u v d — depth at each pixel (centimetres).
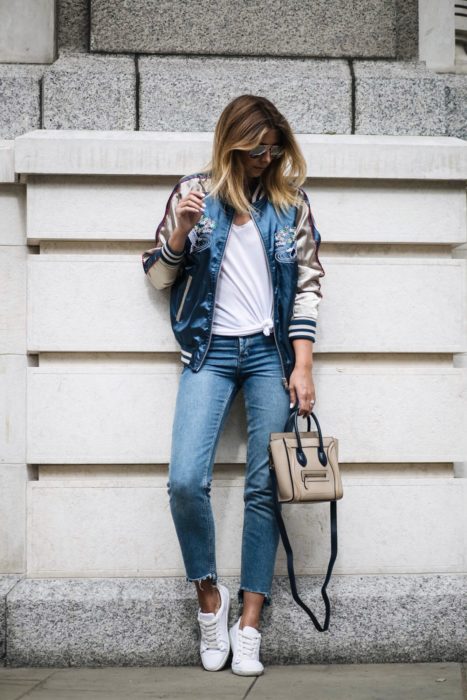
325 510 369
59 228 364
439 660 356
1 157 365
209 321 332
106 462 363
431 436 371
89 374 364
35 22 402
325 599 333
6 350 371
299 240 338
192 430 328
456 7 436
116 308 364
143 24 396
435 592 359
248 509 338
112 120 386
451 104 411
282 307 333
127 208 365
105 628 350
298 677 329
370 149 364
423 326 372
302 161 334
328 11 402
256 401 335
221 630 338
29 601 350
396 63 407
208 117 388
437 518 371
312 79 393
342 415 369
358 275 370
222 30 398
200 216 320
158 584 359
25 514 370
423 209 372
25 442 370
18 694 305
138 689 312
